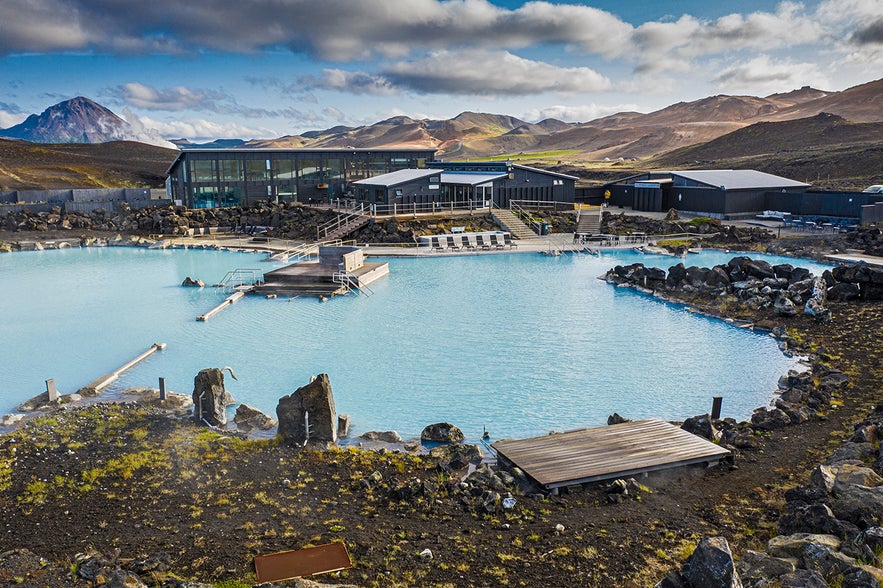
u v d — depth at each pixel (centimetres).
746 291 3662
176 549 1282
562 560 1234
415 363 2677
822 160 13712
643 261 5228
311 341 3006
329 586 1090
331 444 1883
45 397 2283
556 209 7269
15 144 18575
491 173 7450
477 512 1451
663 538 1313
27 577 1153
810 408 2073
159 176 16200
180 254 5841
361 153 8362
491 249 5691
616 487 1527
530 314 3506
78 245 6400
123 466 1677
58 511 1448
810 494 1343
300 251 5606
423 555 1249
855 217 6328
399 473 1684
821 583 963
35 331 3212
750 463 1692
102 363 2720
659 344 2947
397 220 6244
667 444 1742
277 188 7925
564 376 2516
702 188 7131
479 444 1917
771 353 2805
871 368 2447
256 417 2084
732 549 1249
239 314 3566
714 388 2391
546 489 1533
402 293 4075
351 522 1406
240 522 1402
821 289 3500
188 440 1873
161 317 3494
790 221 6569
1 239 6450
